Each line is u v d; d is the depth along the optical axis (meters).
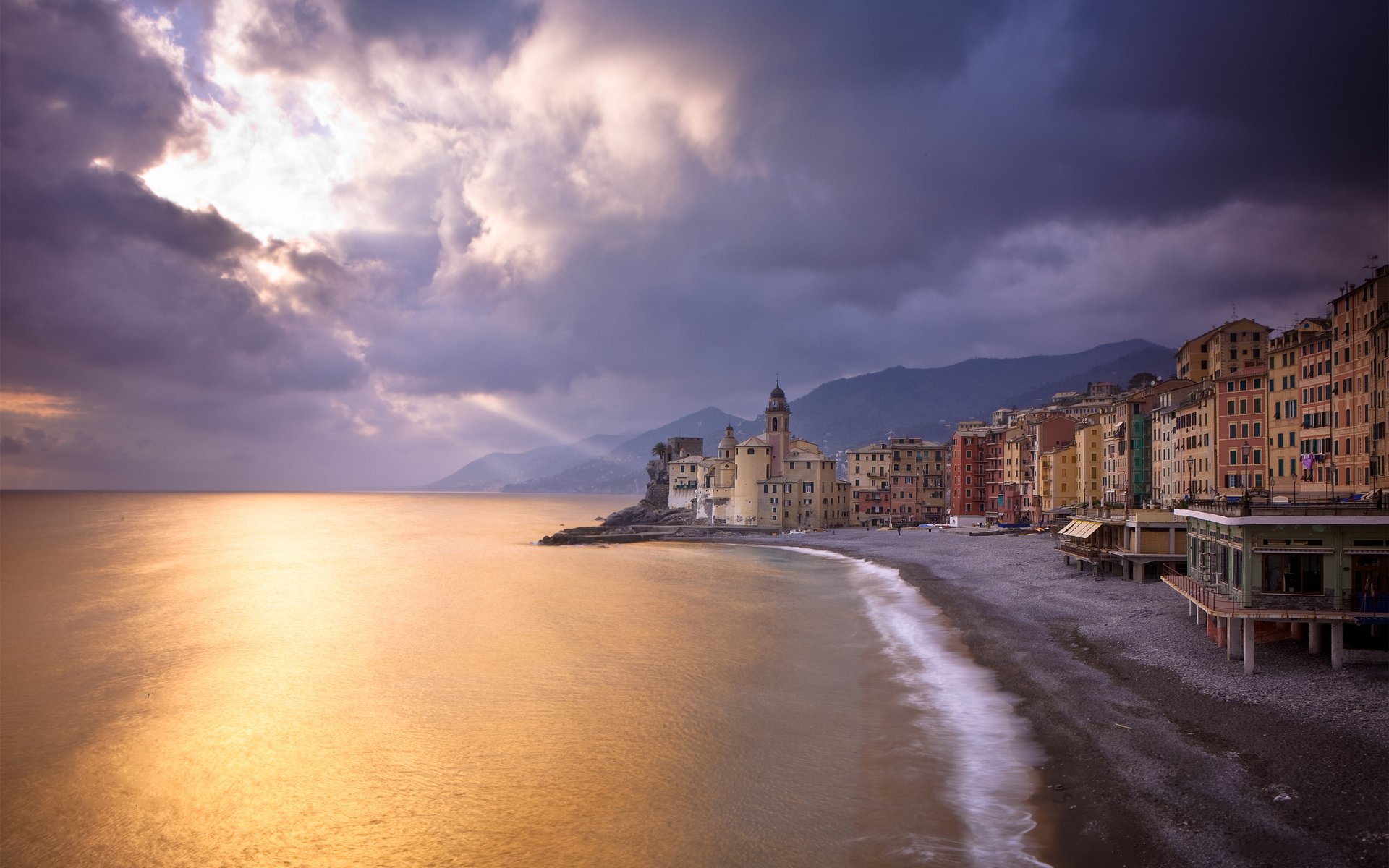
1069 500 160.62
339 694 56.28
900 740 44.16
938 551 137.62
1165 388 135.50
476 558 162.62
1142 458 141.00
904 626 75.31
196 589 114.31
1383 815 31.55
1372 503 66.62
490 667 63.56
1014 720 46.09
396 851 34.31
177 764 43.94
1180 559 83.12
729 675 59.66
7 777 42.41
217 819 37.59
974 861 31.34
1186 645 55.56
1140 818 33.22
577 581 120.12
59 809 38.78
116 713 52.62
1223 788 34.94
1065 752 40.56
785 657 65.12
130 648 72.38
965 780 38.50
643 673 60.88
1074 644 61.56
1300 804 33.00
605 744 45.53
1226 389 107.94
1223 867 29.30
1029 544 129.62
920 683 55.00
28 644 74.38
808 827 34.84
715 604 94.12
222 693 57.03
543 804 38.16
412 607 95.25
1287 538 49.69
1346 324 85.06
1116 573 90.06
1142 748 39.94
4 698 56.28
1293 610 47.88
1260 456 104.12
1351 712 41.09
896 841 33.06
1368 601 47.44
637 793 38.94
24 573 134.62
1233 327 135.38
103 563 153.38
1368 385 80.94
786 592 104.38
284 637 76.69
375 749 45.47
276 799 39.53
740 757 42.91
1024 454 184.38
